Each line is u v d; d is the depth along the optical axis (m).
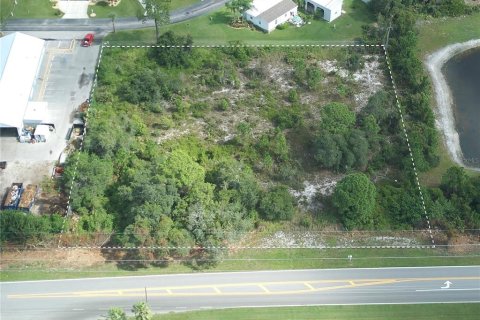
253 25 131.62
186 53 121.94
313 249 93.06
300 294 86.81
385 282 88.75
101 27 130.25
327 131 104.81
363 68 124.00
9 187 99.81
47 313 83.56
